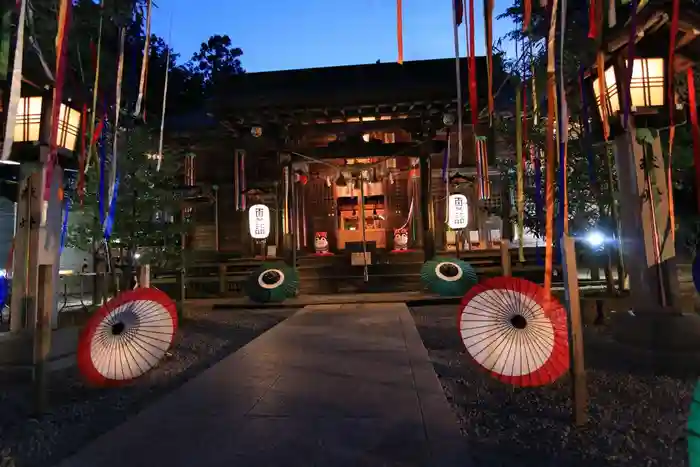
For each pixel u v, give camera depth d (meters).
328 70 14.70
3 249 13.95
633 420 3.71
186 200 17.78
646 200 5.51
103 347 5.11
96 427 4.04
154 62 17.36
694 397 2.35
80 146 6.23
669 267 5.40
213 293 15.80
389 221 20.81
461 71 13.95
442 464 2.86
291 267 14.71
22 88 5.69
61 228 6.36
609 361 5.55
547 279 3.89
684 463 2.95
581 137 7.21
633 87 5.17
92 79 7.17
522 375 4.36
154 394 5.04
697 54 5.34
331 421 3.64
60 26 4.53
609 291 8.53
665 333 5.14
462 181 18.42
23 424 4.11
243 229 20.03
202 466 2.89
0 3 4.91
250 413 3.86
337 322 9.15
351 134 15.99
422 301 12.53
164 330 5.73
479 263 16.38
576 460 3.03
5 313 9.31
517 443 3.32
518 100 6.51
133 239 8.95
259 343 7.02
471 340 4.67
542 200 7.79
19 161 5.69
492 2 5.40
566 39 6.10
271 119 15.23
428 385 4.64
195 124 16.05
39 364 4.34
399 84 14.02
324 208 21.08
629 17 4.96
